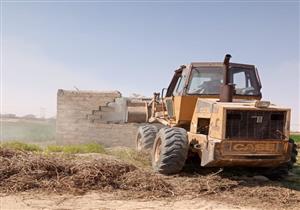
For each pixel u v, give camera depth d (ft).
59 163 23.88
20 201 18.71
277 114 24.11
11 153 26.04
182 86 29.09
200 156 25.68
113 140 57.88
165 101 32.53
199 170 27.91
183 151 25.53
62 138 58.59
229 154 23.30
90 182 21.76
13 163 23.31
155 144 27.55
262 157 23.80
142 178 22.40
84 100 58.54
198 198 20.58
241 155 23.45
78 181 21.70
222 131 23.18
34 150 38.81
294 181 26.68
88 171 22.47
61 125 58.65
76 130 58.54
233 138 23.26
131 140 57.36
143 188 21.52
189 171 27.43
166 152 25.43
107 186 21.61
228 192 21.88
